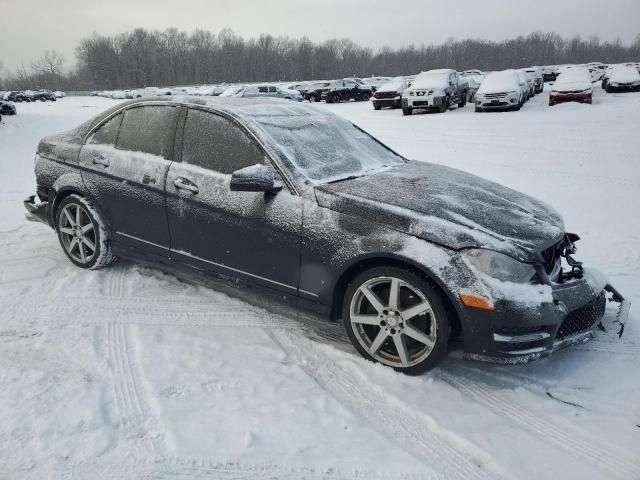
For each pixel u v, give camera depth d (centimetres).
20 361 299
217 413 258
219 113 360
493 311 266
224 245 348
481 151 1137
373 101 2358
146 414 255
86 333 335
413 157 1083
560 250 318
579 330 301
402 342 295
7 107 2620
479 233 279
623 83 2503
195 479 216
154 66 10900
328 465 226
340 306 322
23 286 405
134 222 396
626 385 292
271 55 10475
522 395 284
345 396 280
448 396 281
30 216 481
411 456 234
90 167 416
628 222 615
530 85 2586
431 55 10875
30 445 229
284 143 343
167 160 377
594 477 224
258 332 347
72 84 11775
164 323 354
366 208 297
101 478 213
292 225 315
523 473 226
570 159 1016
